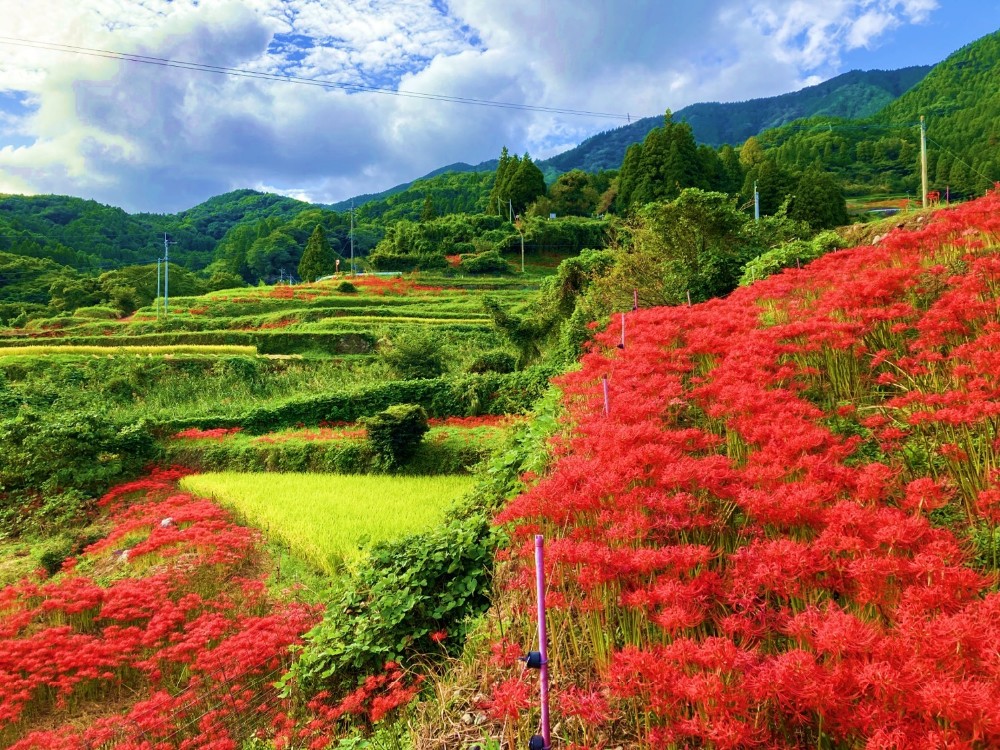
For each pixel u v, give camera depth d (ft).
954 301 16.16
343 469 48.39
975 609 7.72
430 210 294.25
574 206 277.85
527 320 67.87
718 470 11.23
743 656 7.57
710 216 47.34
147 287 224.12
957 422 12.17
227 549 30.22
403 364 74.23
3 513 45.42
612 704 9.88
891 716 6.68
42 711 21.22
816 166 207.62
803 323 18.72
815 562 8.75
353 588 19.58
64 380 80.89
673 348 22.08
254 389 82.28
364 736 15.48
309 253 265.75
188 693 19.56
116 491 48.21
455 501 26.78
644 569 9.33
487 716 11.71
